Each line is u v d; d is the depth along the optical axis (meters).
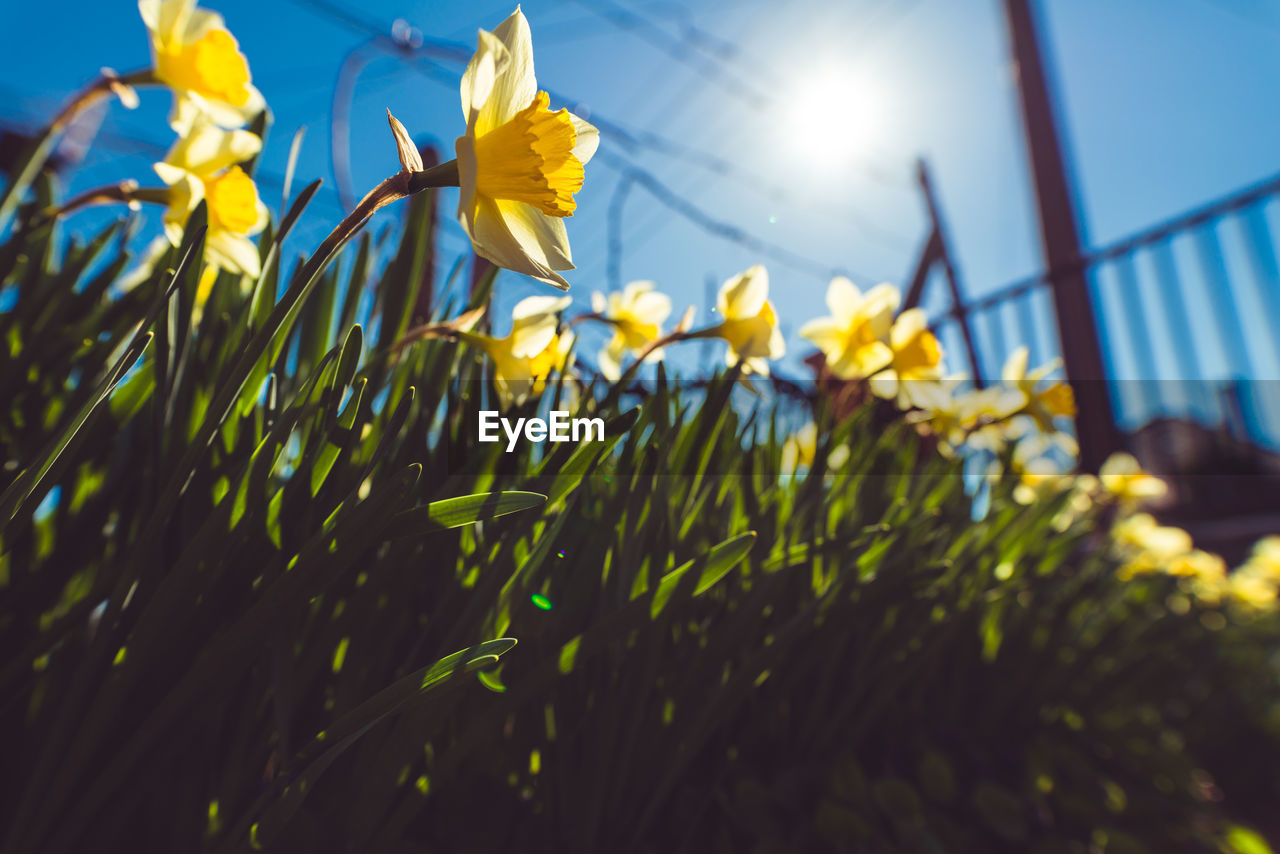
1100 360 1.88
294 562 0.34
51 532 0.47
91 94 0.54
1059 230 2.38
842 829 0.52
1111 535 0.96
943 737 0.67
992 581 0.65
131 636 0.37
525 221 0.40
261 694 0.41
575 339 0.49
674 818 0.49
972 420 0.69
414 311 0.54
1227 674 1.22
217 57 0.54
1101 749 0.77
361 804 0.39
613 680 0.44
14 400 0.46
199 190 0.47
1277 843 0.99
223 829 0.39
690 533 0.49
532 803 0.46
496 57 0.38
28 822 0.35
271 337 0.35
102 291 0.52
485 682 0.39
